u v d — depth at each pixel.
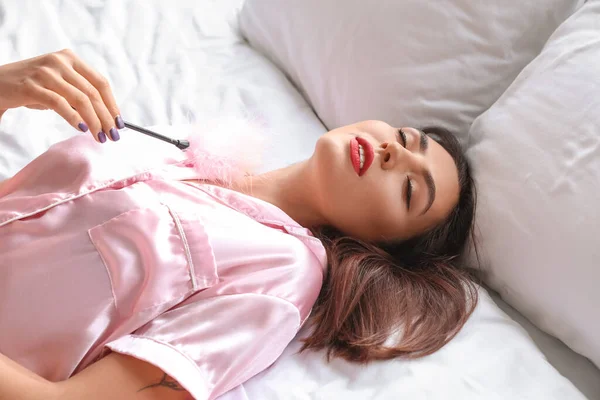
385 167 1.06
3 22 1.37
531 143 1.02
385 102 1.24
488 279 1.10
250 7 1.53
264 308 0.89
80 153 0.96
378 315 0.99
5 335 0.83
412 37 1.21
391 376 0.91
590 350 0.95
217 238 0.92
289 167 1.14
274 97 1.41
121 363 0.79
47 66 0.89
